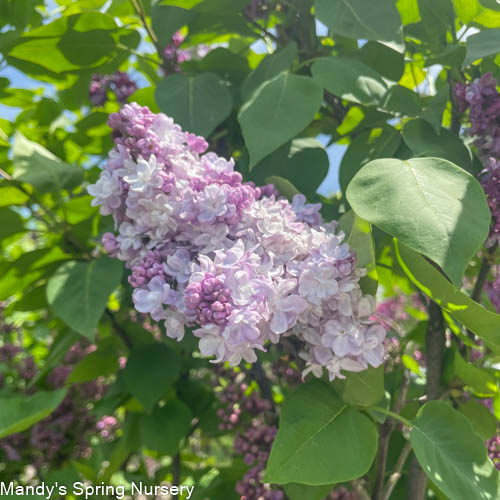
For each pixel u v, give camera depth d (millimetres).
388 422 317
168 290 239
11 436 480
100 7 467
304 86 327
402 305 599
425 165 243
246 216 259
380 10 334
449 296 266
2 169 406
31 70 436
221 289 217
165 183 259
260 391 426
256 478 357
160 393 391
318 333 250
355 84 332
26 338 649
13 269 401
